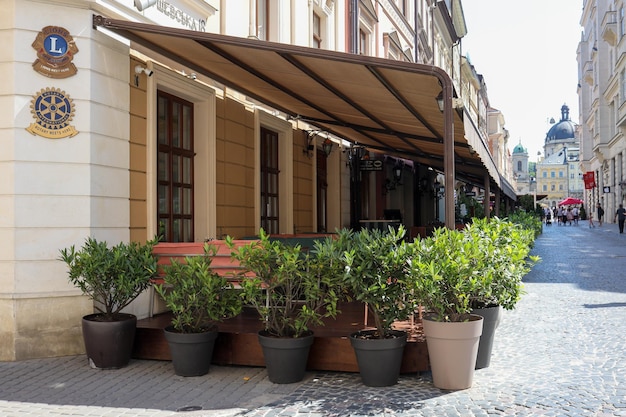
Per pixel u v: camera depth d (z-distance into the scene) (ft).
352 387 17.52
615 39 140.05
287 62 22.79
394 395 16.71
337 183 48.98
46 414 15.33
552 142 574.56
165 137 26.50
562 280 41.45
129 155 23.35
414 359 18.56
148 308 23.54
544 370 19.08
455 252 17.74
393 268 17.34
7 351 20.47
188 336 18.42
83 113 21.20
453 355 16.99
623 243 81.71
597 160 192.95
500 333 24.58
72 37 21.12
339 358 18.94
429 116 27.76
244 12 33.14
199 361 18.65
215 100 29.32
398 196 71.67
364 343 17.28
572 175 510.17
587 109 219.61
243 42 20.98
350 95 27.50
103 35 21.97
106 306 19.98
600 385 17.37
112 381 18.21
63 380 18.30
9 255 20.47
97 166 21.61
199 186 28.71
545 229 143.64
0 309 20.51
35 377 18.60
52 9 20.92
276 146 38.68
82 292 21.11
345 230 18.43
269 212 37.35
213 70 27.17
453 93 20.92
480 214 69.10
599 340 23.08
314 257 19.13
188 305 18.29
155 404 16.11
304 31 41.83
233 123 31.68
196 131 28.81
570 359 20.39
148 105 24.35
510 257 19.13
